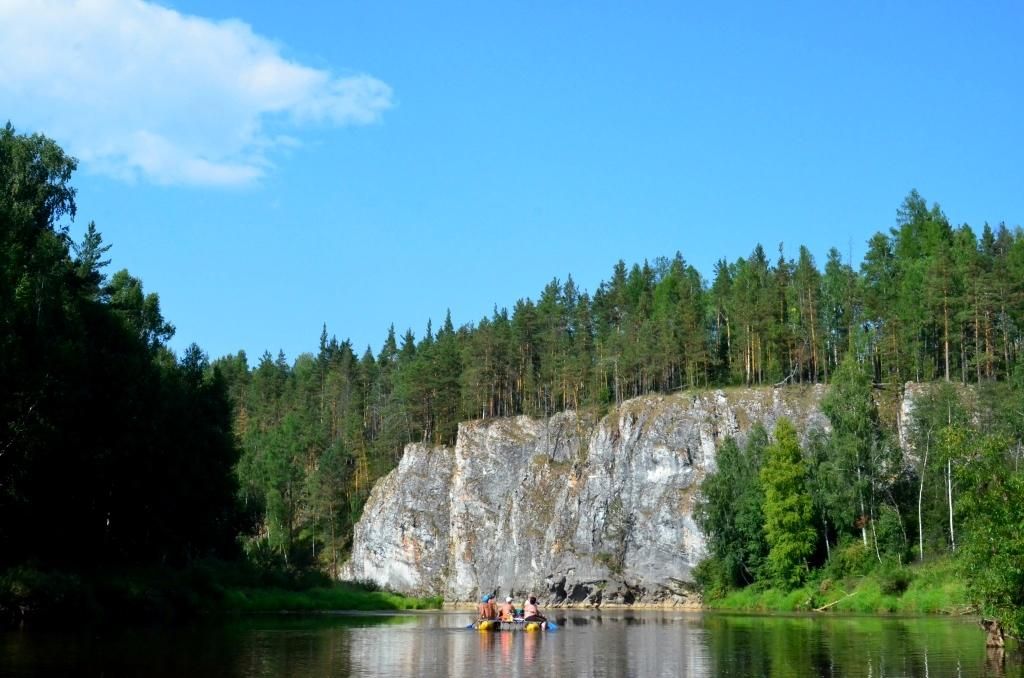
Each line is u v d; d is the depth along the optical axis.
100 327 70.19
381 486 176.00
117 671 34.28
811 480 110.12
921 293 139.62
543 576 146.25
